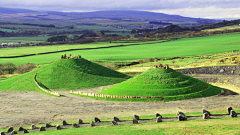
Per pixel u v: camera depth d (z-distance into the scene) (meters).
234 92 88.25
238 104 70.00
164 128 46.16
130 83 92.25
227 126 44.66
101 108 72.31
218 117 54.50
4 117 66.31
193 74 131.50
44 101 84.06
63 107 74.94
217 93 85.81
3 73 171.88
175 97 79.56
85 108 73.00
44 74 121.94
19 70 173.88
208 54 196.50
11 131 53.00
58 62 130.38
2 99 89.50
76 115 66.00
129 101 79.62
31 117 65.56
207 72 131.50
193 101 75.94
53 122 60.75
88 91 101.19
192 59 179.88
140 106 73.00
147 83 89.00
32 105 78.75
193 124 48.12
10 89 111.00
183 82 88.62
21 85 113.75
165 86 85.88
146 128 47.09
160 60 192.38
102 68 132.25
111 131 45.62
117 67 177.38
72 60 130.75
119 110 69.38
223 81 109.12
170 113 63.75
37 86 108.94
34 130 53.72
